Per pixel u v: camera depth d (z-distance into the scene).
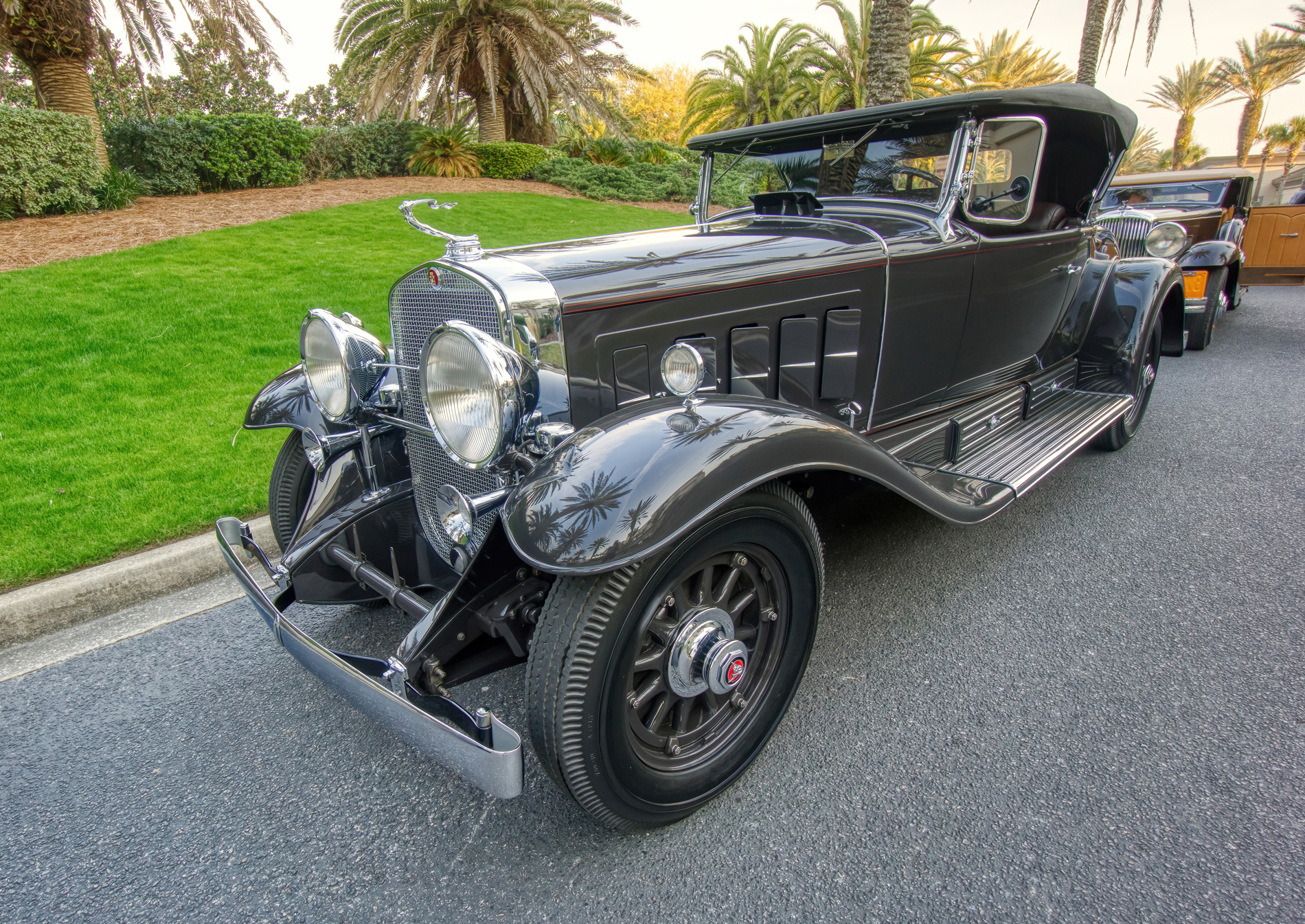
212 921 1.70
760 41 22.50
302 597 2.48
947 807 1.93
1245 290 11.38
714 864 1.81
